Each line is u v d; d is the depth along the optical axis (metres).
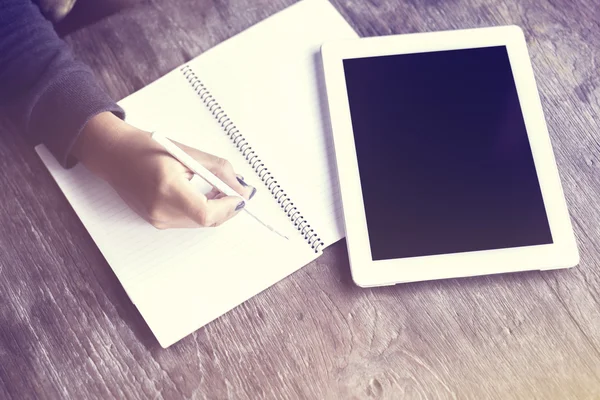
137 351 0.56
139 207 0.58
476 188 0.58
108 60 0.66
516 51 0.63
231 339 0.56
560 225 0.57
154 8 0.68
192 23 0.68
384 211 0.57
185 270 0.58
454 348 0.55
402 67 0.62
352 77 0.62
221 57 0.66
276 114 0.64
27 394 0.55
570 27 0.67
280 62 0.66
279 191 0.61
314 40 0.67
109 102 0.60
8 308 0.57
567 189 0.61
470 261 0.56
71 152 0.61
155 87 0.65
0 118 0.64
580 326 0.56
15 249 0.59
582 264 0.58
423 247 0.56
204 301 0.57
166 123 0.64
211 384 0.55
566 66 0.66
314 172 0.62
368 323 0.56
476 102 0.61
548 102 0.64
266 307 0.57
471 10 0.68
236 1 0.69
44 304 0.57
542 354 0.55
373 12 0.68
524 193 0.58
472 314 0.56
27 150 0.63
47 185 0.61
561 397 0.54
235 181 0.60
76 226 0.60
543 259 0.56
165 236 0.59
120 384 0.55
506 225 0.57
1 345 0.56
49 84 0.59
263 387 0.55
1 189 0.61
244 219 0.60
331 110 0.61
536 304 0.57
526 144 0.59
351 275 0.58
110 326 0.56
